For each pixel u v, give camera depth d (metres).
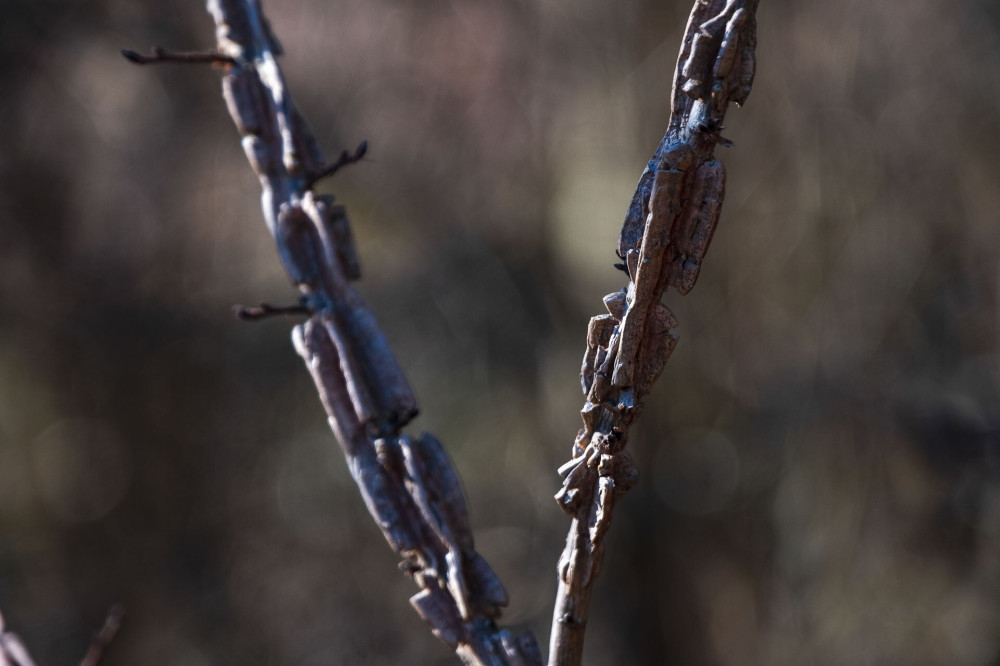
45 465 4.72
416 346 4.95
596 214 4.29
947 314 4.02
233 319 4.87
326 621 5.10
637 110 4.08
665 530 4.34
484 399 4.90
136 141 4.61
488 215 4.70
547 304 4.64
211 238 4.81
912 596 4.03
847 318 4.04
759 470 4.24
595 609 4.46
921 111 3.91
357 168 4.73
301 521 5.14
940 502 4.00
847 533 4.11
